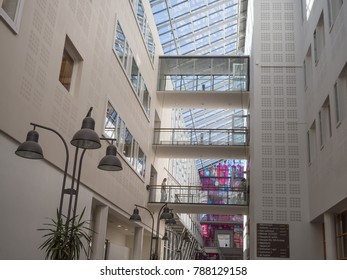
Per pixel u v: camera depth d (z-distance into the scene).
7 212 7.52
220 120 38.69
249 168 19.41
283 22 17.34
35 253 8.56
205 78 21.73
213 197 19.67
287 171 15.54
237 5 24.25
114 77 14.03
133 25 16.62
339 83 10.80
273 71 16.80
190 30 24.92
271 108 16.36
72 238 7.01
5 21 7.23
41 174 8.88
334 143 11.16
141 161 18.66
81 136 6.65
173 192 20.08
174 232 29.66
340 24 10.64
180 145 20.47
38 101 8.67
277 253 14.67
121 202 15.24
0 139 7.30
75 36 10.62
